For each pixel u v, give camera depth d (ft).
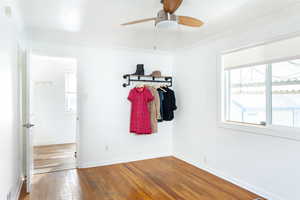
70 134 19.58
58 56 11.74
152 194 8.84
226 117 10.63
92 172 11.48
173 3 5.97
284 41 7.76
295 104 7.57
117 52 13.17
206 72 11.52
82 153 12.23
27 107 9.04
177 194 8.84
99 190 9.21
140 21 6.77
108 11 7.45
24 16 7.82
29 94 9.09
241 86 9.91
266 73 8.58
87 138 12.37
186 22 7.07
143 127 12.49
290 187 7.47
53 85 18.94
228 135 10.12
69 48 12.01
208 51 11.39
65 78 19.40
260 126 8.65
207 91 11.44
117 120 13.19
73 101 19.88
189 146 13.02
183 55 13.58
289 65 7.78
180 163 13.03
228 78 10.61
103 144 12.78
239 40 9.48
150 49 13.58
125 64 13.42
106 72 12.87
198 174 11.12
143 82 13.93
